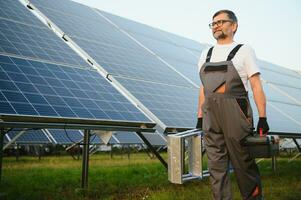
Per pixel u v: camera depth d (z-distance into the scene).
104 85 8.04
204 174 3.61
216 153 3.18
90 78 8.06
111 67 9.14
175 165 3.38
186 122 8.24
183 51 15.96
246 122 3.06
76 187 7.67
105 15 14.51
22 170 11.05
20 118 5.15
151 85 9.47
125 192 6.89
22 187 7.48
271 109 13.35
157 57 12.55
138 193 6.72
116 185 7.91
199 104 3.62
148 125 6.94
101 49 10.12
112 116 6.65
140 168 12.04
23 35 8.65
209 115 3.18
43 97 6.20
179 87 10.66
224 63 3.15
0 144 6.44
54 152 23.75
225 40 3.36
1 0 10.18
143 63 10.93
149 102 8.21
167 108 8.53
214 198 3.17
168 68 11.91
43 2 11.52
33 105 5.74
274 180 8.75
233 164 3.14
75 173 10.44
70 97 6.68
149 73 10.34
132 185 7.78
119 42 11.76
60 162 15.46
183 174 3.38
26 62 7.32
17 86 6.21
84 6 14.03
